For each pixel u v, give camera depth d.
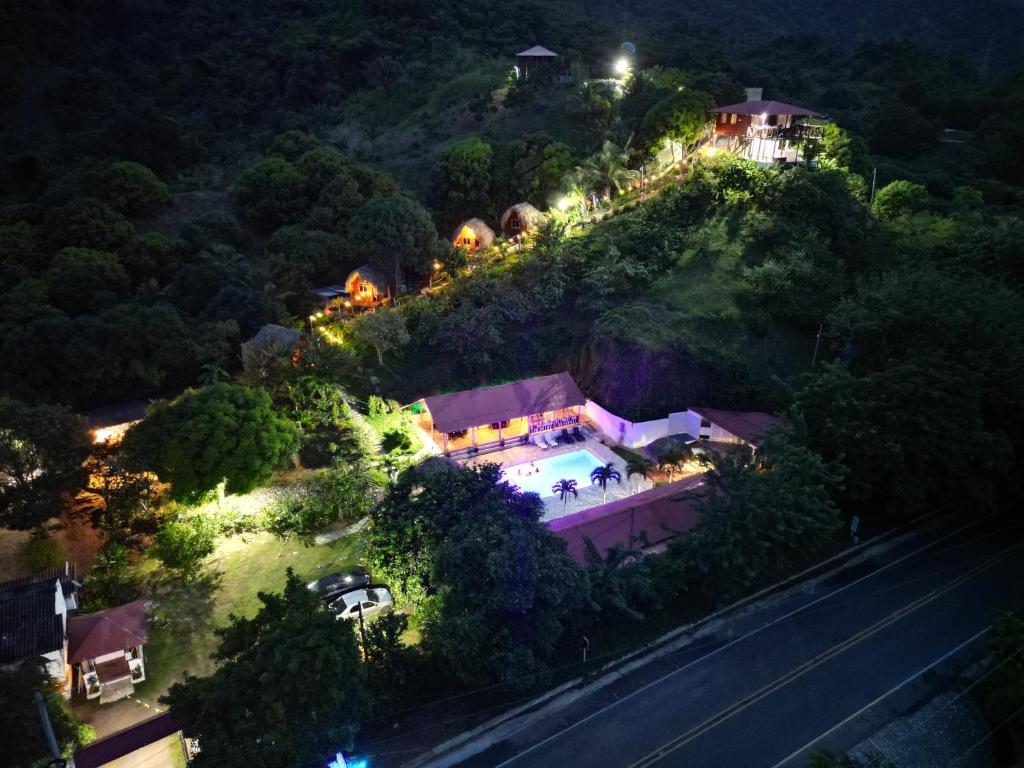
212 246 73.62
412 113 113.00
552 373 56.97
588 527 38.75
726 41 151.75
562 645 32.41
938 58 127.88
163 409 41.03
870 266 62.72
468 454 50.91
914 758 27.53
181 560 38.91
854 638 34.09
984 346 45.53
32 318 52.09
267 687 24.06
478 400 51.16
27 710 23.91
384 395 53.44
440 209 88.00
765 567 35.91
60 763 21.02
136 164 80.75
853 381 43.38
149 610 36.00
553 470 49.44
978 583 37.97
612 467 46.44
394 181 89.25
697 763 27.48
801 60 138.25
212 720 24.03
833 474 38.66
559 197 76.56
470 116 104.62
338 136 111.06
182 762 27.52
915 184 77.88
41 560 38.28
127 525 41.28
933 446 38.50
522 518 32.03
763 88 100.75
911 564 39.69
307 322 64.75
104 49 128.88
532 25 130.88
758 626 35.00
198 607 36.22
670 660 32.88
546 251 62.25
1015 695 26.52
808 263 59.31
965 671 31.86
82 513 42.25
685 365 52.91
